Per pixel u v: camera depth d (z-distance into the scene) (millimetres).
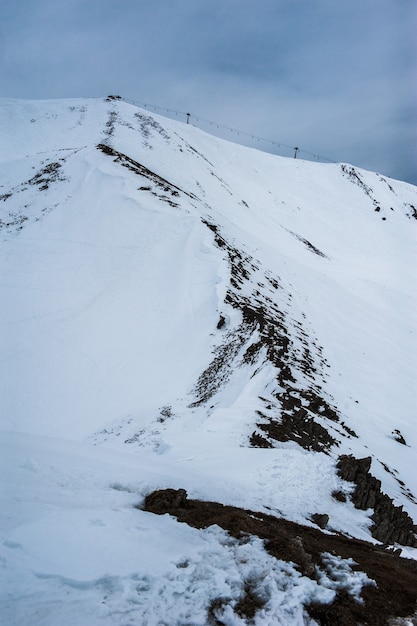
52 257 38562
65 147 71250
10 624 5172
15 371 26297
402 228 101375
